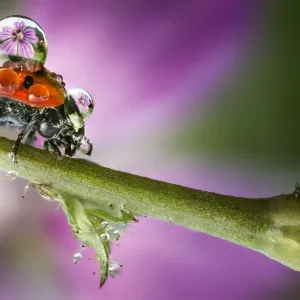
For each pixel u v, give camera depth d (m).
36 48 0.09
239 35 0.13
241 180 0.13
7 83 0.09
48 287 0.12
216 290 0.12
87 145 0.10
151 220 0.12
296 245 0.09
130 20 0.13
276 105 0.12
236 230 0.09
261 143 0.13
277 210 0.09
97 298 0.12
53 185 0.09
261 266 0.12
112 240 0.09
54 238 0.12
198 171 0.13
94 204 0.09
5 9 0.13
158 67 0.13
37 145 0.10
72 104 0.10
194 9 0.13
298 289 0.12
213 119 0.13
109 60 0.13
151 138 0.13
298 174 0.12
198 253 0.12
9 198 0.12
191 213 0.09
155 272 0.12
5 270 0.12
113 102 0.13
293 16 0.13
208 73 0.13
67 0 0.13
